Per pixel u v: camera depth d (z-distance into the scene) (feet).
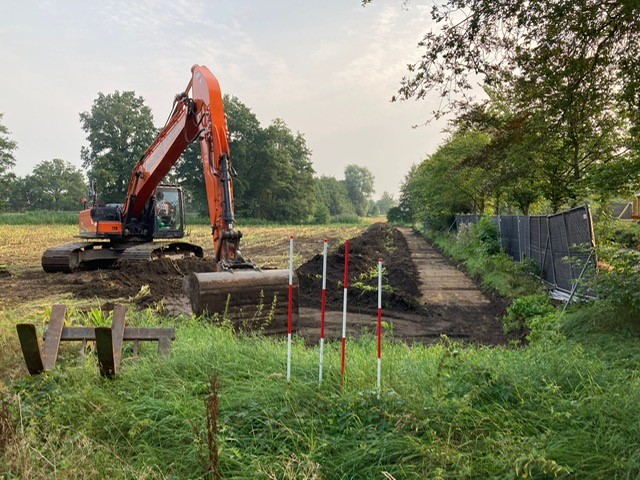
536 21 19.56
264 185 273.75
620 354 19.27
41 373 17.47
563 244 38.32
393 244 99.30
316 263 53.16
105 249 57.31
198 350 18.92
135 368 17.76
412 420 13.06
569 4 18.70
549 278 42.93
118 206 57.62
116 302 36.04
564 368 15.90
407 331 31.78
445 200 103.86
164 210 56.59
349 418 13.58
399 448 12.30
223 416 14.02
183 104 35.81
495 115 34.91
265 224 255.91
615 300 22.56
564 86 22.48
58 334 19.13
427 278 56.34
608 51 21.43
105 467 12.39
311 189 300.40
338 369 16.44
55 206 416.87
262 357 18.12
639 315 22.53
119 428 14.24
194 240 112.27
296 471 11.78
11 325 25.26
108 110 252.01
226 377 16.74
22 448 12.30
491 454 11.47
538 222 46.68
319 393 14.84
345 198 520.83
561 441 11.75
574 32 20.13
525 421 13.06
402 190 295.28
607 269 26.11
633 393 13.46
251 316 24.91
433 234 132.26
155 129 263.70
